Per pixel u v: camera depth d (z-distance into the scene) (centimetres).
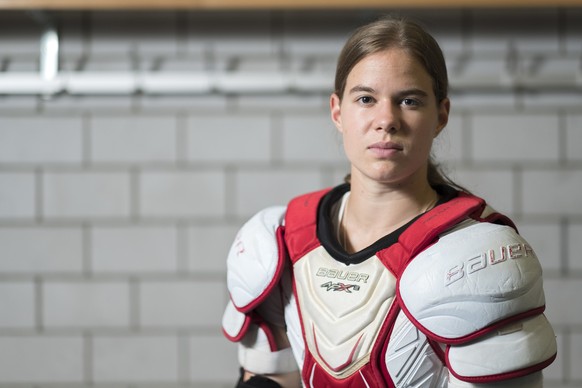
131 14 200
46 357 203
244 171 202
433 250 80
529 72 194
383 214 90
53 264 203
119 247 203
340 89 90
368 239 91
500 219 89
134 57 201
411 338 82
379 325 82
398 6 176
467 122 200
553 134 199
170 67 200
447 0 175
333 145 201
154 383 204
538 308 79
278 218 99
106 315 204
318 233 92
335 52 201
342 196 99
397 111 84
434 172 99
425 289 78
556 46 199
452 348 79
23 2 179
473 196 90
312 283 88
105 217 203
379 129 83
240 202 203
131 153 202
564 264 200
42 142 202
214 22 201
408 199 90
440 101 90
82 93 198
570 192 200
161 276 203
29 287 203
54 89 192
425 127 85
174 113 202
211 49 201
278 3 177
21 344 203
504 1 174
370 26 87
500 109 200
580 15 198
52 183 202
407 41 84
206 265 203
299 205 98
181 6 179
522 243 81
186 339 204
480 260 78
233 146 202
